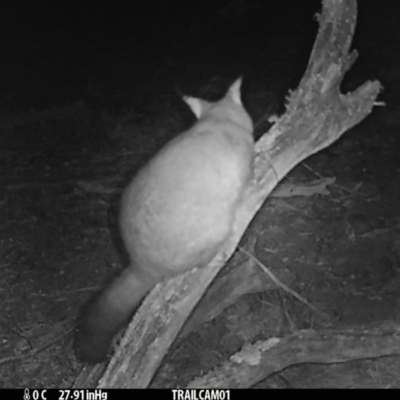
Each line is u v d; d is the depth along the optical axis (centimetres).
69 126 468
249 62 580
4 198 366
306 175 359
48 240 323
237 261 271
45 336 268
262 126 417
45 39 695
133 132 448
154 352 190
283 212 321
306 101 201
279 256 296
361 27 589
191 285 191
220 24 668
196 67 586
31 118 481
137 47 654
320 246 302
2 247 321
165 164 189
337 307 271
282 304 271
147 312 191
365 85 210
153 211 187
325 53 201
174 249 187
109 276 295
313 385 241
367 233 310
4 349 264
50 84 589
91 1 735
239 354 209
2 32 714
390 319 264
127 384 190
